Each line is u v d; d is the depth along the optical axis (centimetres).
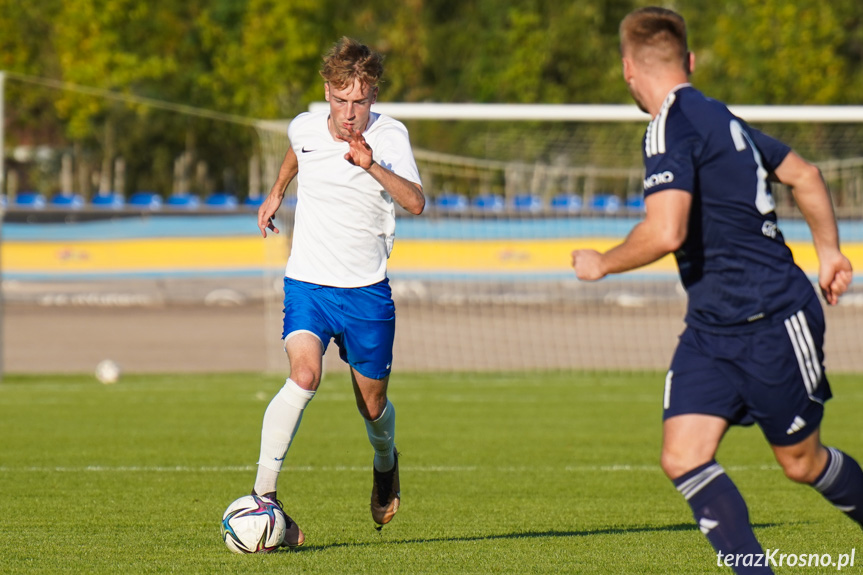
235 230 7638
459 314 7250
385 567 1622
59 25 9744
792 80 9812
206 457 2858
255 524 1692
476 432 3400
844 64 10231
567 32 11825
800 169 1346
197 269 7588
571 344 6228
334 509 2175
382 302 1795
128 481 2477
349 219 1761
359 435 3309
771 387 1277
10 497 2259
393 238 1822
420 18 12988
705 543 1834
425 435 3331
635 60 1339
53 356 5594
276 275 6662
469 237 6512
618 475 2627
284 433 1711
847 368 5569
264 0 10012
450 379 5003
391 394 4416
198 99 10850
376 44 12925
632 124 9519
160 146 11600
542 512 2150
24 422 3519
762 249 1280
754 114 4800
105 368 4712
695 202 1277
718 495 1270
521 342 6306
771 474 2641
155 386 4562
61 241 7438
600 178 9500
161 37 10231
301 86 10312
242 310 7319
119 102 10719
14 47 10100
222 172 11544
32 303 7394
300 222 1805
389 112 4762
